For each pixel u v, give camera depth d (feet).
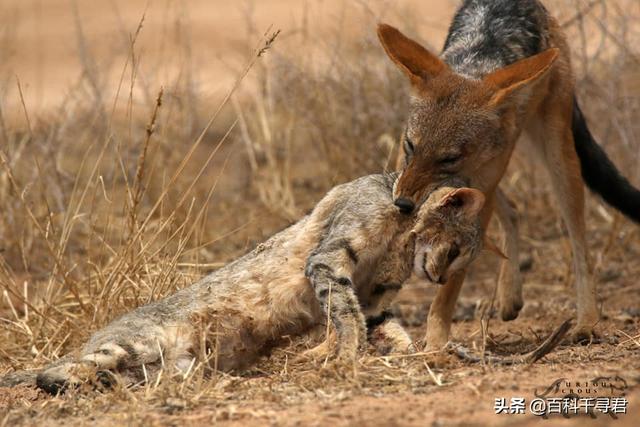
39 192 52.44
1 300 41.91
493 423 24.41
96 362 30.60
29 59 77.66
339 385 28.50
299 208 54.44
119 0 89.86
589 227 53.83
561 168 39.40
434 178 34.22
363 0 61.31
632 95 55.83
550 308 45.21
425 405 26.03
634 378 27.66
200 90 64.64
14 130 55.42
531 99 36.78
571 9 56.59
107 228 42.60
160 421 26.25
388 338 32.68
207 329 31.55
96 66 64.13
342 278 31.65
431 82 35.88
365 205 32.65
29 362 35.78
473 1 40.96
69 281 38.42
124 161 54.49
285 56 58.08
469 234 32.42
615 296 46.80
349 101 55.57
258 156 60.59
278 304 33.04
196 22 81.35
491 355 31.71
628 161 53.72
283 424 25.13
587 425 24.44
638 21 59.00
